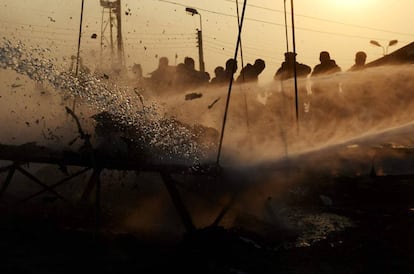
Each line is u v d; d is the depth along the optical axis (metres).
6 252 4.84
